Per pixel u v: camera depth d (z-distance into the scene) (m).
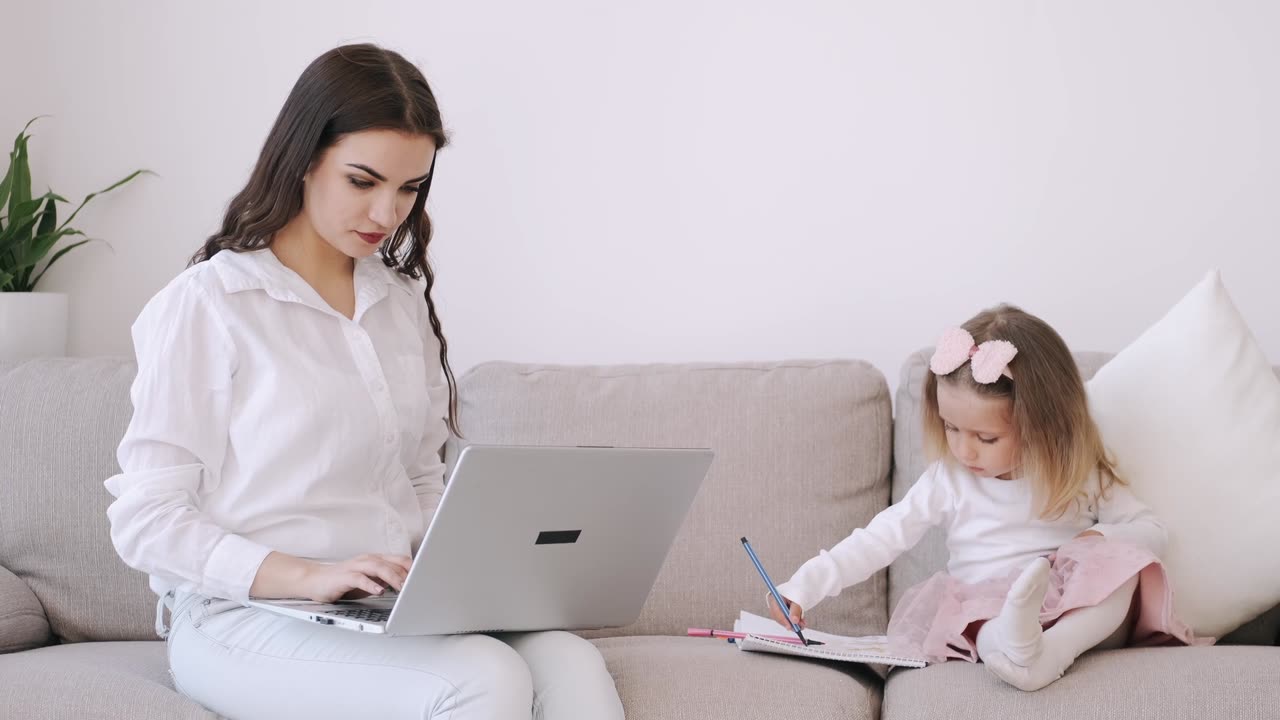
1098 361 1.87
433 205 2.36
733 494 1.85
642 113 2.32
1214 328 1.68
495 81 2.34
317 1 2.37
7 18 2.42
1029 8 2.20
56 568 1.80
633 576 1.41
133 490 1.35
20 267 2.27
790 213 2.28
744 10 2.28
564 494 1.25
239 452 1.42
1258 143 2.14
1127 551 1.48
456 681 1.21
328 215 1.43
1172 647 1.46
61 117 2.42
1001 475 1.68
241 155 2.38
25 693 1.40
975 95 2.22
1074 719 1.29
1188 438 1.63
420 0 2.35
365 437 1.46
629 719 1.35
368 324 1.54
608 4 2.32
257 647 1.33
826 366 1.94
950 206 2.23
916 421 1.87
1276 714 1.25
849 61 2.26
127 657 1.59
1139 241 2.18
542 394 1.92
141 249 2.40
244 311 1.43
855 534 1.71
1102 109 2.18
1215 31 2.15
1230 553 1.59
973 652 1.49
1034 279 2.21
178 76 2.40
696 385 1.92
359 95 1.39
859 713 1.39
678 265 2.32
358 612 1.28
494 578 1.26
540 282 2.35
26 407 1.85
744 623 1.66
